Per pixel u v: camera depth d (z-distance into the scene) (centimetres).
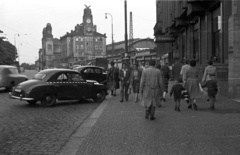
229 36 1553
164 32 4484
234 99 1520
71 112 1275
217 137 781
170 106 1367
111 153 658
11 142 765
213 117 1064
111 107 1391
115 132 858
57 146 725
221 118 1042
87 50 14875
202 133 827
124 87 1641
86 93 1573
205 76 1335
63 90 1487
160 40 3972
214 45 2286
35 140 784
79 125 982
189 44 2994
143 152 661
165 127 912
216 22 2223
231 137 780
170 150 673
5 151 683
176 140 757
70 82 1515
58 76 1484
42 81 1450
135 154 648
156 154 646
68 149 695
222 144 715
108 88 1936
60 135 840
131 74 1600
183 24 3055
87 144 734
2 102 1623
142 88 1038
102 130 888
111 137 800
